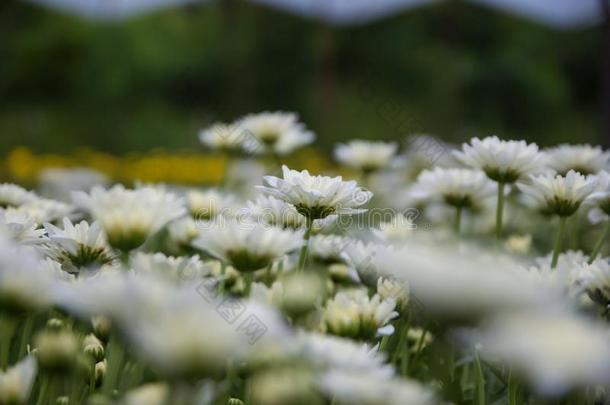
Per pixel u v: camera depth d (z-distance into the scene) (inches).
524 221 63.7
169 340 18.8
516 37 382.3
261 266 36.0
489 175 43.8
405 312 37.2
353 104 205.9
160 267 35.5
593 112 335.3
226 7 314.7
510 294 15.6
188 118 215.3
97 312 22.0
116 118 259.3
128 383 34.2
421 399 25.9
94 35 345.4
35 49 350.9
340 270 43.9
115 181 115.0
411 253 18.1
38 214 41.1
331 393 28.5
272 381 29.2
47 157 139.4
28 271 30.7
